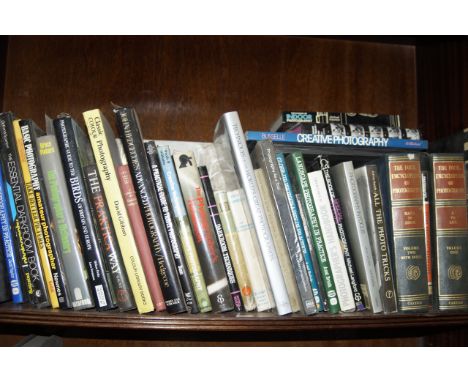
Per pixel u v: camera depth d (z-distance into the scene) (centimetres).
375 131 72
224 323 56
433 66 86
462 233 65
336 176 66
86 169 58
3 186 58
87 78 83
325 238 63
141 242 58
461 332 77
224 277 60
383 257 62
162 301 57
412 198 64
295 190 64
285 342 86
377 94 92
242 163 61
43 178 58
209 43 88
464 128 75
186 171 62
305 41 92
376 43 94
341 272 62
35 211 57
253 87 88
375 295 61
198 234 60
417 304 61
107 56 84
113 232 58
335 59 92
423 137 89
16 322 53
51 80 82
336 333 87
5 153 58
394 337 88
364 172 64
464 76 75
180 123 85
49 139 58
